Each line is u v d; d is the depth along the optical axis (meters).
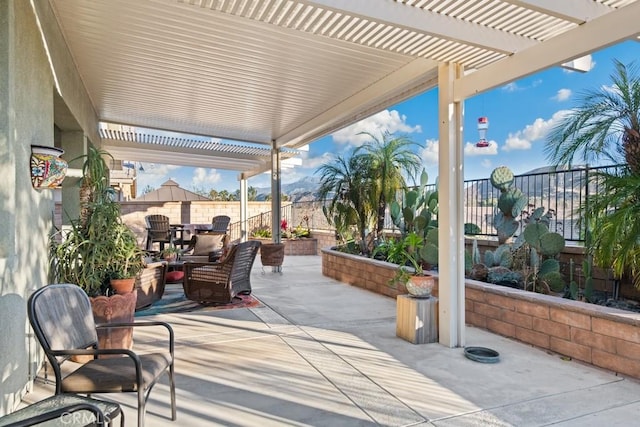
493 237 6.11
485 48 3.18
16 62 2.41
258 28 3.75
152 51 4.25
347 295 6.02
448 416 2.45
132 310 3.54
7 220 2.27
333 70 4.77
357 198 7.19
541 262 4.59
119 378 1.92
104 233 3.49
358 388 2.82
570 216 4.38
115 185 13.06
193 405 2.56
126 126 7.96
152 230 9.20
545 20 3.06
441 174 3.78
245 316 4.79
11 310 2.37
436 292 4.87
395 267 5.71
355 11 2.66
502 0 2.54
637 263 3.30
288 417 2.42
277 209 8.72
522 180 5.67
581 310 3.29
